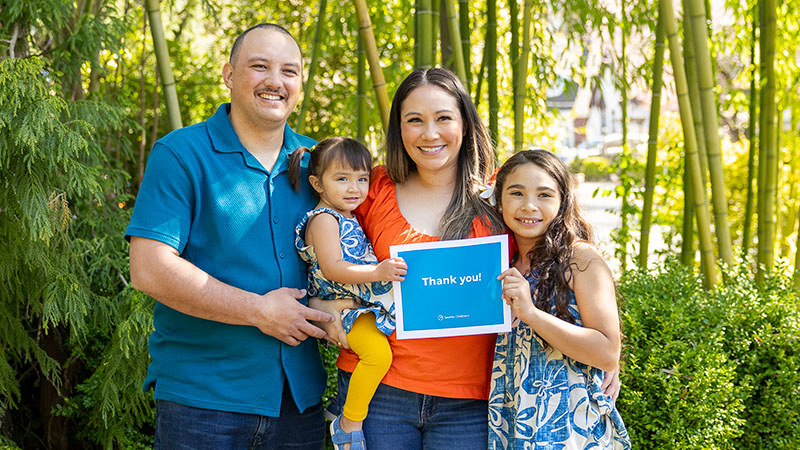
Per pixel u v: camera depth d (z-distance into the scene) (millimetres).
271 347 1864
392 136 1973
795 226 4773
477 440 1895
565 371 1810
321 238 1907
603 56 4359
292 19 4930
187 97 4734
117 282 3162
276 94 1882
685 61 3473
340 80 4855
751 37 3945
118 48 3330
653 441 2570
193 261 1875
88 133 2789
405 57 4586
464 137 1956
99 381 2959
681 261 3746
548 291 1817
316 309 1935
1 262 2730
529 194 1831
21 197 2580
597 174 11172
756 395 2826
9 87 2514
